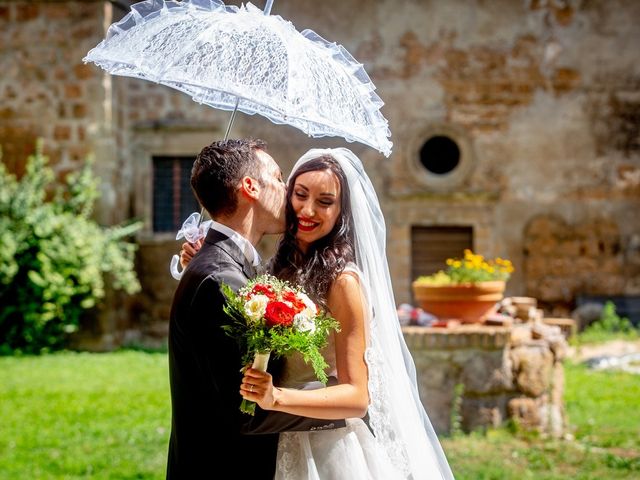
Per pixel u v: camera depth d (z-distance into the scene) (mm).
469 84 14477
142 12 2734
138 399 8398
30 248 12547
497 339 6496
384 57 14516
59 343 13000
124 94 14242
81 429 6996
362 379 2520
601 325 13703
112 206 13539
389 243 14414
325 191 2664
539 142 14469
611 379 9945
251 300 2303
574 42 14523
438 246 14547
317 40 2805
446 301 6879
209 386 2459
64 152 13531
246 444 2521
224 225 2594
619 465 5914
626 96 14492
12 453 6168
